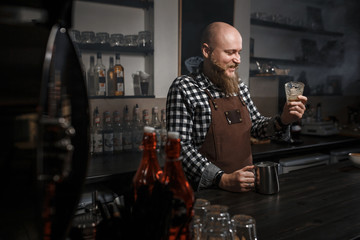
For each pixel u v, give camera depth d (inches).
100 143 99.4
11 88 18.1
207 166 58.2
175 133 26.9
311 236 35.2
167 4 113.8
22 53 18.8
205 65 70.7
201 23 121.0
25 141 18.2
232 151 68.0
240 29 131.2
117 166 85.2
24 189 18.4
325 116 161.6
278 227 37.7
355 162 66.7
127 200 31.1
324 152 121.8
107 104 106.3
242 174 51.3
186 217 25.7
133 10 111.9
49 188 19.9
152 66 113.3
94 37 100.8
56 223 20.9
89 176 76.1
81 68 23.4
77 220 27.8
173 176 27.0
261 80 135.9
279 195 49.7
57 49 20.4
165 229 25.6
